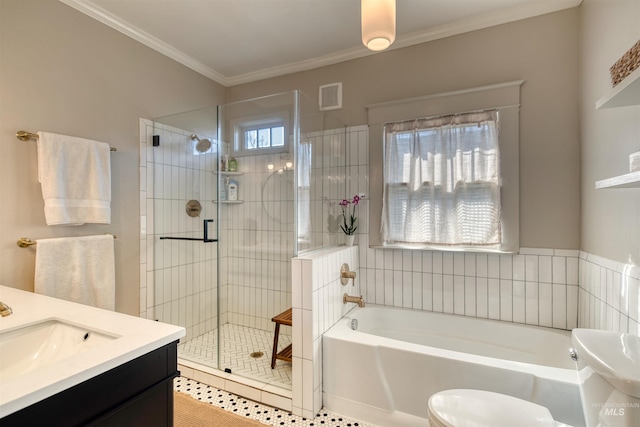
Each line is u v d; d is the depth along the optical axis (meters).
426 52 2.35
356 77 2.60
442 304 2.31
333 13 2.08
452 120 2.20
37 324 1.17
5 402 0.63
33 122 1.72
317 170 2.43
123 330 1.04
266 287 2.57
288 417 1.78
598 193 1.70
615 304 1.52
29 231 1.70
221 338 2.61
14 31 1.64
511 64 2.10
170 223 2.47
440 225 2.22
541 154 2.03
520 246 2.09
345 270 2.26
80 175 1.85
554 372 1.44
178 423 1.69
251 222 2.60
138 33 2.26
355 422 1.75
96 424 0.79
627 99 1.28
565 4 1.95
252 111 2.45
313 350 1.78
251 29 2.27
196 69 2.79
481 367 1.52
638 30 1.31
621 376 0.94
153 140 2.39
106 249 1.98
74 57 1.91
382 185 2.46
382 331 2.40
